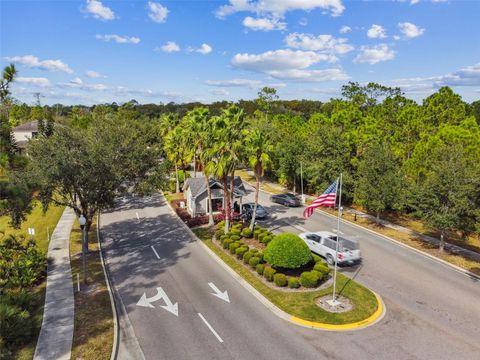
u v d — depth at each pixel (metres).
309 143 41.16
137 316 17.19
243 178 61.19
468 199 23.17
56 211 36.47
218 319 16.83
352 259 22.98
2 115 13.55
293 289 19.66
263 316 17.11
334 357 13.93
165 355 14.16
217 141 27.00
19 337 14.45
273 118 80.12
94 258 24.67
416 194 25.84
